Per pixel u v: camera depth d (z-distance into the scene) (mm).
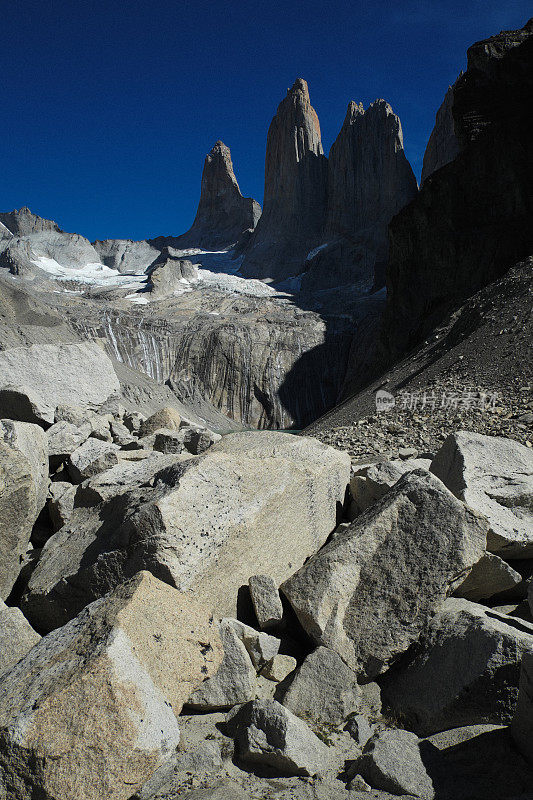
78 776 2980
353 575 4617
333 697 4133
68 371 12680
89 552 5160
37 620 5152
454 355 29469
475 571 5051
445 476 6801
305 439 6539
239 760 3615
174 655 3795
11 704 3203
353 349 122312
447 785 3330
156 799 3256
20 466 5371
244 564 5004
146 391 67750
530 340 24250
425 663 4227
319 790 3338
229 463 5238
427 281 59781
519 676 3709
